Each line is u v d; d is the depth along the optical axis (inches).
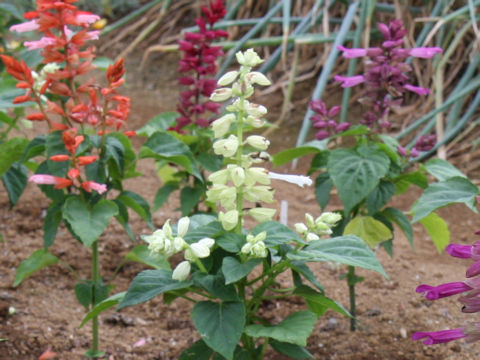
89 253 36.3
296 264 20.9
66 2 22.7
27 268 25.9
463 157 48.2
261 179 19.6
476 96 48.5
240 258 19.6
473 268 17.8
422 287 19.0
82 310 31.4
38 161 46.3
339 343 28.7
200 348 21.5
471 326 18.6
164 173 35.0
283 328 19.5
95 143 24.1
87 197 23.9
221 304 19.5
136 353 28.2
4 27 40.0
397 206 43.3
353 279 28.7
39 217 39.7
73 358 27.5
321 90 49.0
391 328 29.8
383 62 26.6
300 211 42.2
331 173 26.3
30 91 23.4
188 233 19.8
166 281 20.3
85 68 23.5
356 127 28.4
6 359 27.1
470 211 43.0
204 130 31.5
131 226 39.4
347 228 27.0
